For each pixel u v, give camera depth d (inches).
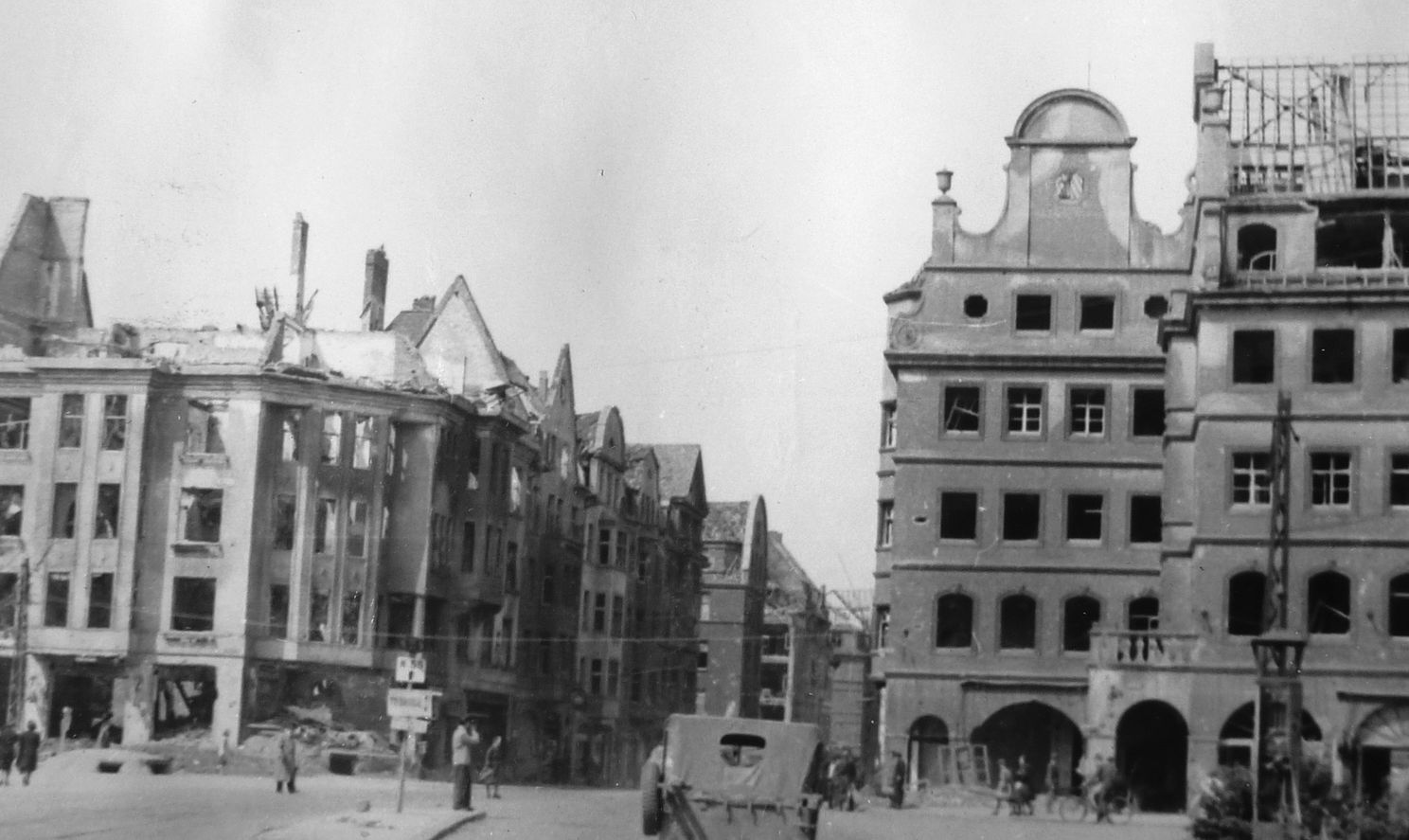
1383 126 2338.8
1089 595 2443.4
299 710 2832.2
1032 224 2524.6
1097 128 2524.6
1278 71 2377.0
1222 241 2196.1
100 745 2640.3
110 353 3051.2
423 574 2930.6
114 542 2792.8
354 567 2878.9
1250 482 2132.1
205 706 2815.0
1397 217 2208.4
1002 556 2466.8
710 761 1060.5
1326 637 2075.5
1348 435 2102.6
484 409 3159.5
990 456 2485.2
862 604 4532.5
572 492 3659.0
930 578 2472.9
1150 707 2319.1
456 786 1609.3
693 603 4544.8
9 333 3078.2
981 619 2454.5
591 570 3806.6
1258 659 1720.0
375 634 2886.3
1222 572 2113.7
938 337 2513.5
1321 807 1651.1
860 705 4480.8
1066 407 2485.2
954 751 2431.1
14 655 2765.7
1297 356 2128.4
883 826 1749.5
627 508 4055.1
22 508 2834.6
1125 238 2502.5
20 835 1163.3
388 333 3080.7
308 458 2864.2
